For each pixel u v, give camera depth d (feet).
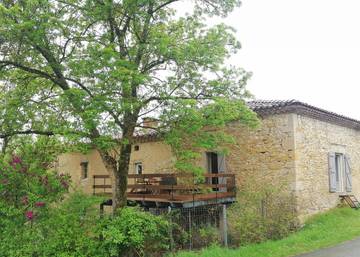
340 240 35.96
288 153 45.11
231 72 38.45
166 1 38.11
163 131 38.17
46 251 31.01
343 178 54.39
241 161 49.26
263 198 40.47
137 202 47.78
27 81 39.19
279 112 46.06
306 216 44.73
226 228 37.91
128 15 36.47
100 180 66.03
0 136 37.86
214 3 39.17
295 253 31.63
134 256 32.55
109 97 32.73
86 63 33.19
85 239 31.91
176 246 36.35
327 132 51.62
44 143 37.76
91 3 35.70
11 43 34.83
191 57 35.22
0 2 33.99
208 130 42.27
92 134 34.40
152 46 35.19
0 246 31.14
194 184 44.62
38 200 32.50
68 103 35.04
